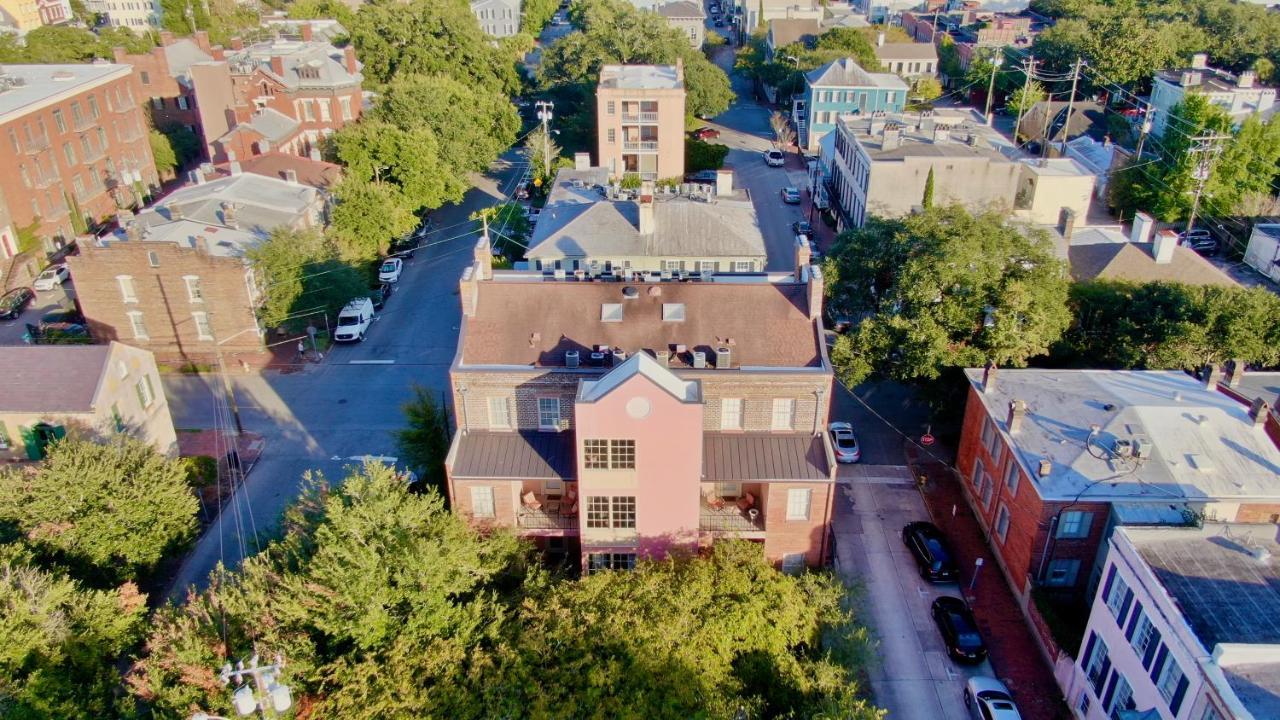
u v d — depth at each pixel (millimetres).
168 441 57750
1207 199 96812
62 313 77312
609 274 56969
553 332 48062
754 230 71938
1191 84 120000
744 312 48500
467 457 46062
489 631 36656
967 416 53812
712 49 195875
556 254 68812
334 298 71438
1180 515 41406
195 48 127875
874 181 85250
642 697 34750
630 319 48375
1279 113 101375
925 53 161375
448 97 106812
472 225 100812
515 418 47469
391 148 90625
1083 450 44719
